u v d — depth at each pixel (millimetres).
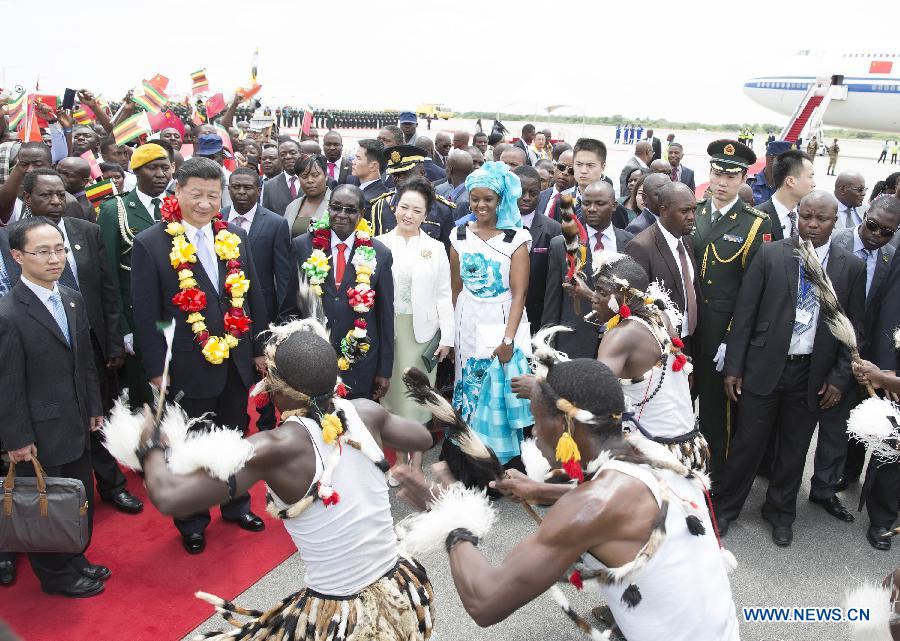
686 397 3146
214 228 3912
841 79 29281
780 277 4078
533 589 1708
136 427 2021
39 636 3266
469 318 4629
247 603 3562
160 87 10344
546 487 2033
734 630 1797
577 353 4566
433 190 4805
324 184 6164
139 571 3807
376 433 2381
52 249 3301
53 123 7840
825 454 4688
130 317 4734
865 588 2043
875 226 4566
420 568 2400
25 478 3191
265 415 5484
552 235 5492
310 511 2135
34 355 3287
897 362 4258
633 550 1705
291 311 4645
